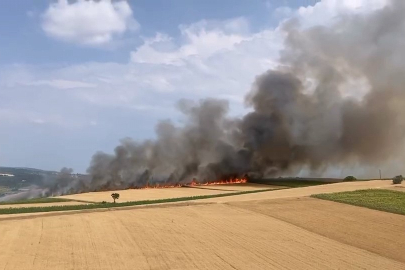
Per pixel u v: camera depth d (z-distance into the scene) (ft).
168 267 77.66
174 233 109.40
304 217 140.67
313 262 85.15
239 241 102.68
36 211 149.79
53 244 92.63
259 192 235.81
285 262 84.23
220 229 117.29
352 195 188.55
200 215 140.67
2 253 83.76
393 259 91.25
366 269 81.92
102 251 87.66
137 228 114.01
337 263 85.40
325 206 163.02
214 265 80.12
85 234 104.06
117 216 133.90
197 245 96.68
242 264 81.46
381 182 259.19
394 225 128.77
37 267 74.49
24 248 88.28
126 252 87.66
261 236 109.91
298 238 109.09
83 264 77.51
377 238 111.65
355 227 125.39
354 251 96.78
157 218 131.95
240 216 140.97
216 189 328.49
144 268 76.48
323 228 123.34
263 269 78.59
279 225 126.41
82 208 158.20
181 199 204.13
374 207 158.20
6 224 116.47
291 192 216.74
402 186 223.30
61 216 132.57
